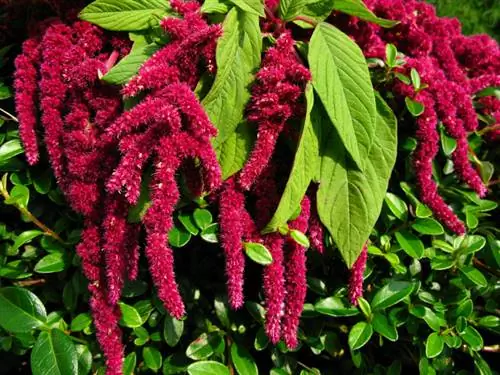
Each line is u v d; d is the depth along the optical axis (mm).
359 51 627
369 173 635
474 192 747
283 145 661
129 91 579
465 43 849
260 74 604
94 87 646
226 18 611
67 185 657
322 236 686
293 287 632
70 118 646
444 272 757
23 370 824
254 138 631
